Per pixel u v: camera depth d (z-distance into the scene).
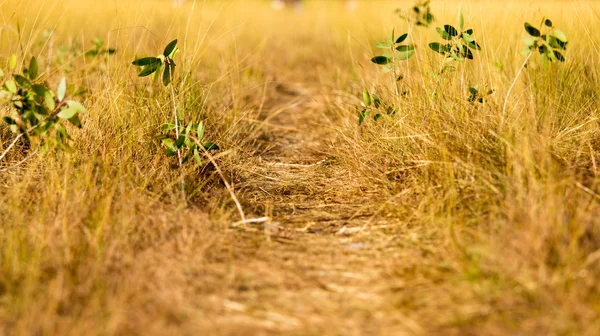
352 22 11.97
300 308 3.31
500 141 4.56
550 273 3.35
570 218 3.71
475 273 3.38
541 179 4.09
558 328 3.02
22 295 3.26
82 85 6.31
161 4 8.48
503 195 4.12
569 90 5.48
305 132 6.49
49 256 3.59
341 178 5.15
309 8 15.77
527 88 5.20
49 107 4.27
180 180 4.65
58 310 3.19
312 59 9.71
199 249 3.80
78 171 4.47
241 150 5.62
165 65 4.75
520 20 6.40
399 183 4.73
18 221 3.90
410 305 3.29
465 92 5.25
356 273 3.65
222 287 3.48
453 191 4.23
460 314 3.16
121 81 5.43
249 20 11.81
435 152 4.71
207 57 8.41
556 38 4.75
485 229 3.89
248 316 3.23
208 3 11.30
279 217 4.48
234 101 6.57
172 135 5.11
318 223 4.38
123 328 3.05
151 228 3.98
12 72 5.21
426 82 5.37
